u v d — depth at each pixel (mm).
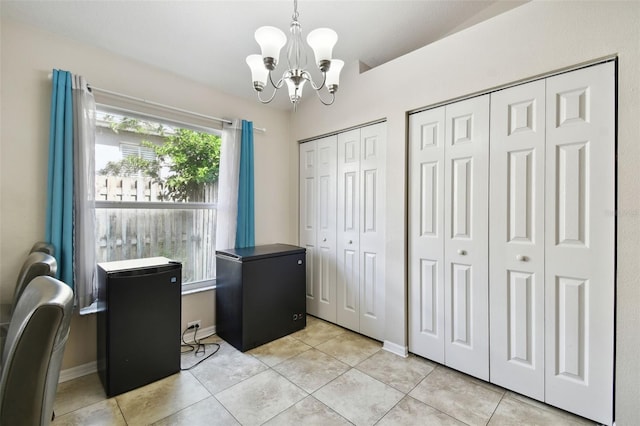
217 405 1695
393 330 2338
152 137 2402
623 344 1428
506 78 1750
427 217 2170
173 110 2418
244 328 2354
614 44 1426
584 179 1556
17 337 606
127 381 1813
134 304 1838
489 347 1893
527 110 1723
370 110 2480
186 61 2326
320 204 3037
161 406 1684
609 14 1437
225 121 2717
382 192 2494
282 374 2023
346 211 2785
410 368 2098
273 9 1958
